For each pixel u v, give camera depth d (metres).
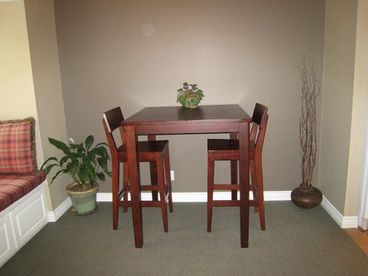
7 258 2.26
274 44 2.90
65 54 3.04
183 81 3.02
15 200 2.30
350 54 2.36
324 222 2.67
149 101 3.08
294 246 2.32
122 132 2.73
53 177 2.74
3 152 2.55
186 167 3.18
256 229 2.59
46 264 2.22
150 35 2.95
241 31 2.90
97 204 3.21
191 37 2.93
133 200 2.30
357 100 2.34
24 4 2.49
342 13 2.48
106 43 2.99
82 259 2.27
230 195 3.18
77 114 3.15
